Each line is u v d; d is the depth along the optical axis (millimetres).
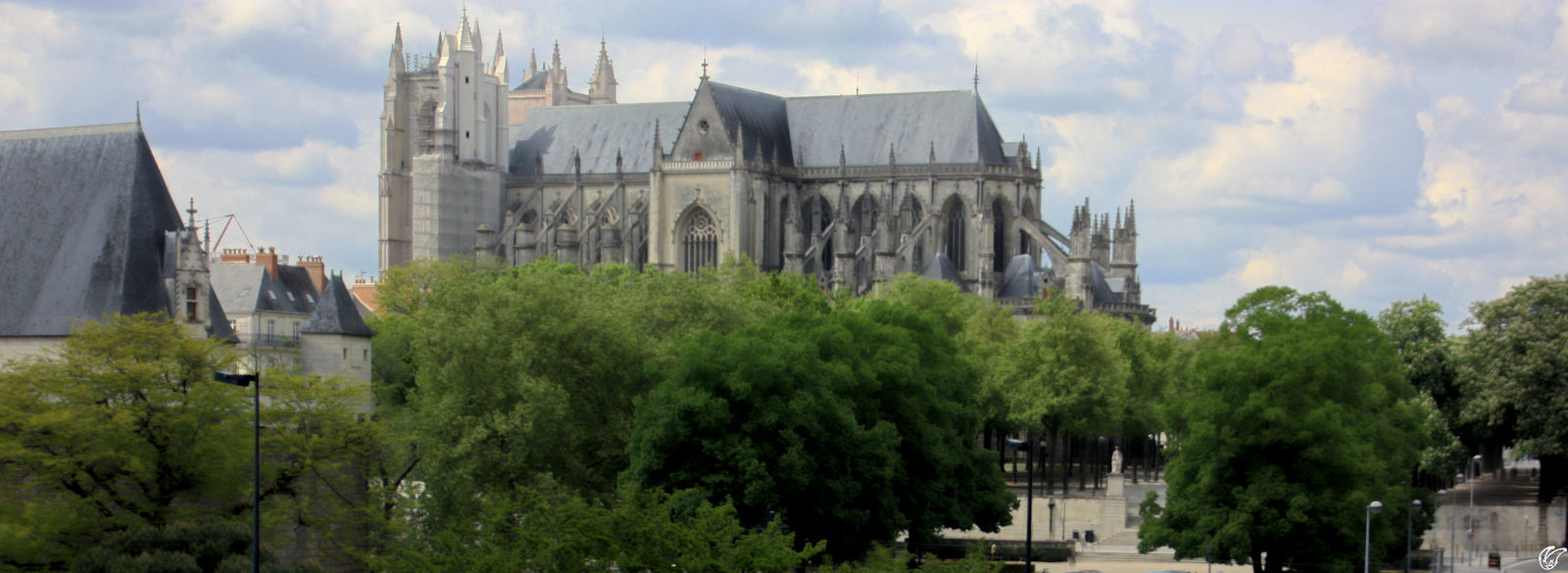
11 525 106000
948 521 149375
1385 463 146750
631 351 148250
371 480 134500
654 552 90438
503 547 96375
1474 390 189500
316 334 156500
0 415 109875
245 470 117438
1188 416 146750
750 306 186750
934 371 157375
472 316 141750
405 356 195750
